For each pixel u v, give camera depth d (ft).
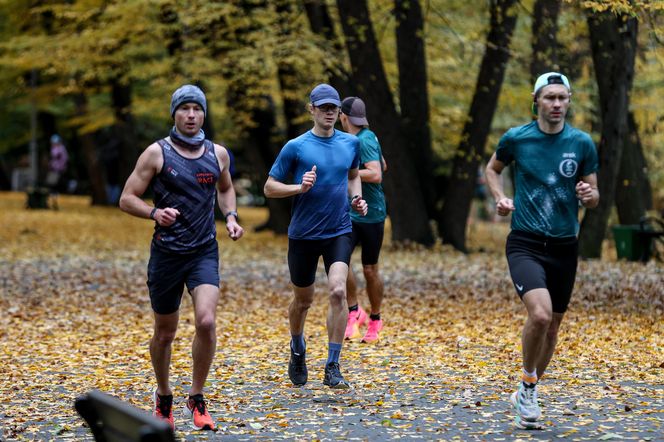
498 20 73.20
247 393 28.30
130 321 43.88
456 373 31.30
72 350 36.22
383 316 44.75
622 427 23.80
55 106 153.79
